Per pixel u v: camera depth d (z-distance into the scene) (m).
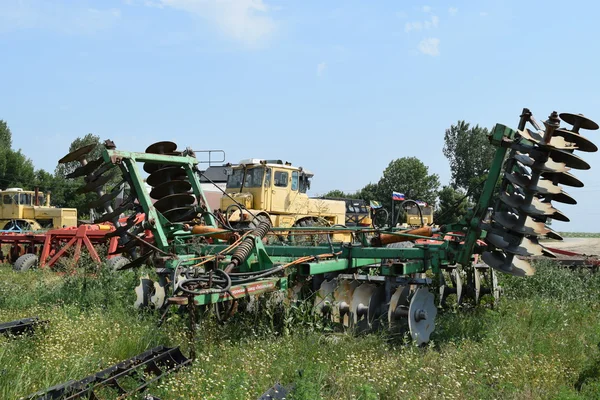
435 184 66.25
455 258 7.81
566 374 6.14
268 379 5.55
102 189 8.48
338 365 6.02
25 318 7.55
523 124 7.59
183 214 8.97
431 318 7.69
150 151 8.75
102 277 9.98
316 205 18.69
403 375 5.68
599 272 12.22
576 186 7.63
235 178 17.66
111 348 6.48
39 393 4.63
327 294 7.84
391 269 7.49
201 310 7.25
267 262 7.45
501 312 9.02
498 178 7.51
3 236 17.23
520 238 7.45
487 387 5.61
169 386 5.06
